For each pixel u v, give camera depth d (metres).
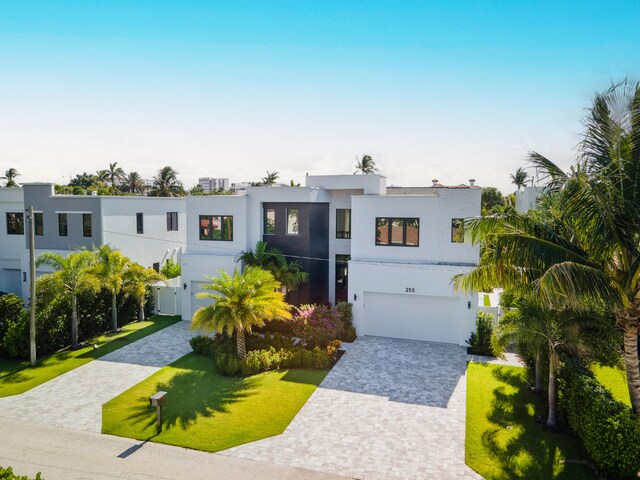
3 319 21.28
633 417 11.08
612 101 11.09
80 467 11.88
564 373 14.19
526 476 11.39
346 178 26.64
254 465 11.95
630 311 11.97
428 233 22.67
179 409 15.11
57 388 16.94
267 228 27.19
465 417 14.49
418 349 21.27
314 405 15.41
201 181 183.38
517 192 57.91
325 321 21.30
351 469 11.77
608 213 10.81
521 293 13.05
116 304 24.80
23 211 31.80
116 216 28.75
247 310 18.12
